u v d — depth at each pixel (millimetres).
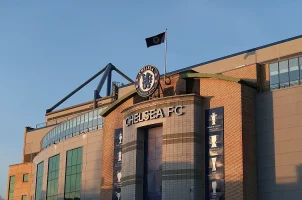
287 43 61906
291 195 50219
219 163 53406
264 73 55844
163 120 57125
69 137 80250
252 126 53781
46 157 83625
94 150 72812
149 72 60312
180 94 57844
